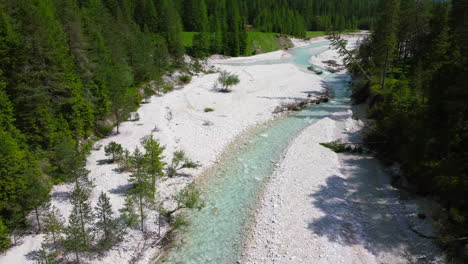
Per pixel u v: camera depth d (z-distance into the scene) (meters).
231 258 20.02
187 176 29.42
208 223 23.30
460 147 20.95
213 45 96.31
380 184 27.11
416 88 31.67
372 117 41.00
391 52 45.06
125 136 36.78
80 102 33.06
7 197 20.30
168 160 31.64
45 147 28.34
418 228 21.23
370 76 53.16
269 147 35.62
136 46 57.12
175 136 37.59
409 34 53.12
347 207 24.00
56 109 30.84
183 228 22.77
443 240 18.81
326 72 75.12
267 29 130.38
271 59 93.69
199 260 19.94
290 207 24.19
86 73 37.19
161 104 49.34
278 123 43.03
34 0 34.25
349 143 34.88
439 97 21.73
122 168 29.31
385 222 22.34
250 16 140.38
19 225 20.59
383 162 30.56
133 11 88.62
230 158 33.25
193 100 51.81
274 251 20.11
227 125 41.59
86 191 24.45
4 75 27.03
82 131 33.22
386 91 42.31
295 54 102.75
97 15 57.47
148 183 23.39
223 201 25.92
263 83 63.16
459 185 18.73
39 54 29.28
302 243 20.45
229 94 55.91
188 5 106.94
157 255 20.28
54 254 18.59
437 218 21.39
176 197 24.20
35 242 19.89
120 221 22.28
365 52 57.22
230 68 79.38
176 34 87.50
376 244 20.27
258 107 49.00
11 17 30.80
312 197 25.28
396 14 45.25
